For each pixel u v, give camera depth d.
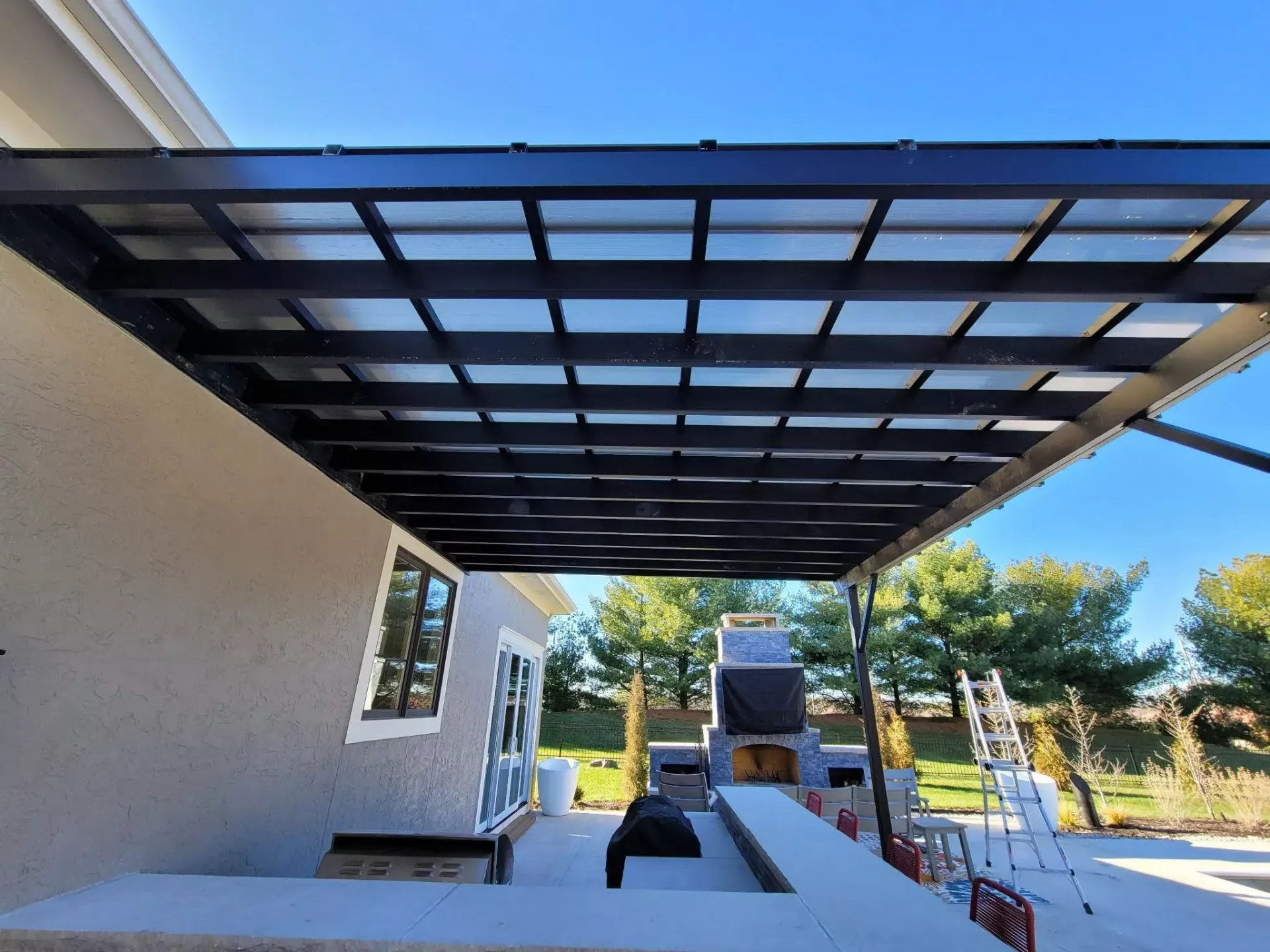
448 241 2.03
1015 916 2.91
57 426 2.11
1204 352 2.33
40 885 2.04
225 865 2.89
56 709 2.09
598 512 4.52
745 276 2.06
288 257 2.11
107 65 2.34
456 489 4.21
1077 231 1.96
